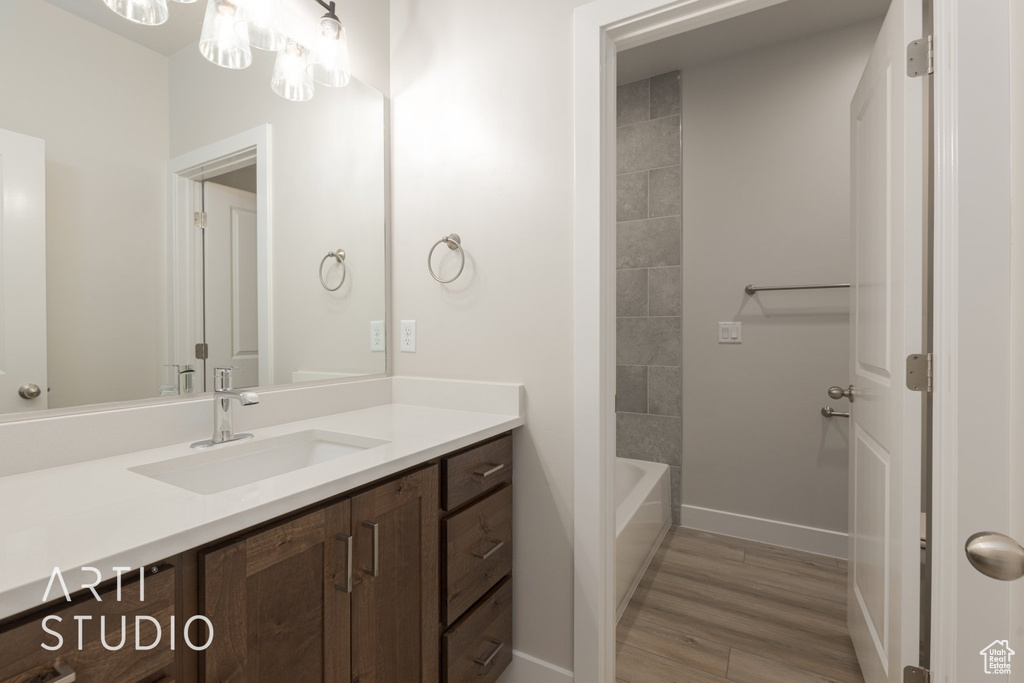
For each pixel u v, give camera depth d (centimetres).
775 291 243
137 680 63
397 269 173
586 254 134
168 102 115
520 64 147
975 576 93
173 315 116
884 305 124
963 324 93
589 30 134
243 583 74
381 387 167
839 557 228
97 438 99
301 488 82
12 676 52
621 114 279
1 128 90
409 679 108
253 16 118
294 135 142
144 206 111
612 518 142
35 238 94
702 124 259
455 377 160
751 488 249
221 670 72
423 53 167
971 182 92
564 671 140
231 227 127
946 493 97
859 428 153
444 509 118
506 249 150
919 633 106
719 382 256
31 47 94
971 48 93
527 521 147
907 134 108
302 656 84
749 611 186
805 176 235
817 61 232
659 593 199
